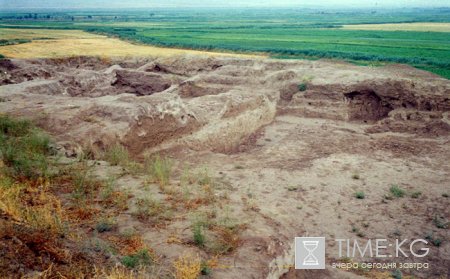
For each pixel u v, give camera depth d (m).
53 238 6.53
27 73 29.70
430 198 13.53
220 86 27.00
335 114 23.89
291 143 19.56
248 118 21.23
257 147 19.80
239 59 34.44
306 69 29.05
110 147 14.10
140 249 7.27
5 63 32.53
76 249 6.57
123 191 10.09
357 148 18.81
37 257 5.79
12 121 14.09
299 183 14.50
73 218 8.29
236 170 15.53
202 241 7.68
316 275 8.62
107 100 17.17
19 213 7.27
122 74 30.64
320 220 11.95
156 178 11.47
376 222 12.01
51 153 12.60
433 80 26.17
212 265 7.06
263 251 7.70
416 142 19.58
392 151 18.42
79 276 5.76
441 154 17.84
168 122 16.88
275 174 15.28
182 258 7.10
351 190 14.10
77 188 9.71
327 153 18.03
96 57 41.44
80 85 28.88
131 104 16.33
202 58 35.38
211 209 9.56
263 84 27.94
